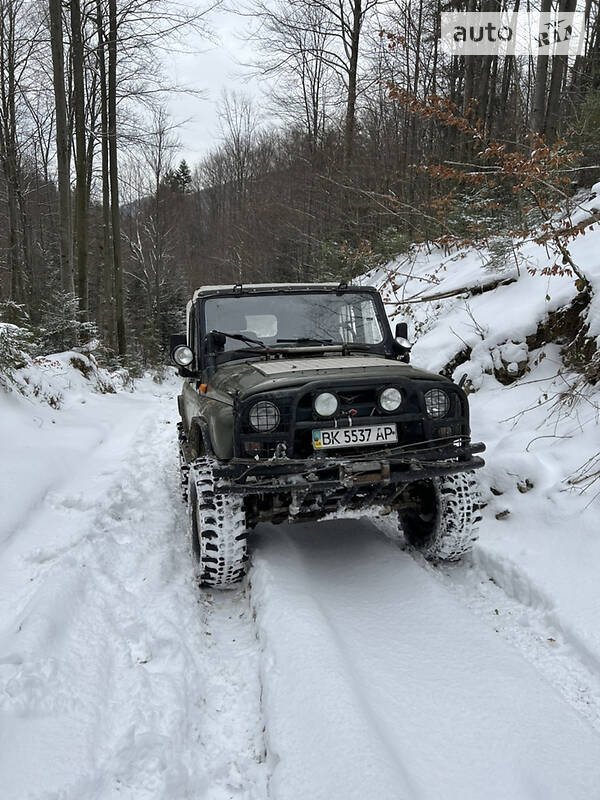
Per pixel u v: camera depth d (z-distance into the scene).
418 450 3.65
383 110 16.16
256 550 4.11
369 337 4.78
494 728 2.43
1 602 3.42
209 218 47.72
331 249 15.30
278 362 4.15
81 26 14.92
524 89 20.67
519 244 7.25
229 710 2.69
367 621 3.28
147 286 34.59
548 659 3.05
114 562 4.18
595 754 2.29
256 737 2.51
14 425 6.91
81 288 16.36
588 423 4.93
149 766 2.21
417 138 15.18
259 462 3.37
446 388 3.75
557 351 6.14
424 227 12.02
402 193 13.70
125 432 8.87
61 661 2.79
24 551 4.10
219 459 3.61
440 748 2.32
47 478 5.55
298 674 2.70
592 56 14.87
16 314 11.91
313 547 4.36
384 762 2.14
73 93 17.77
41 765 2.16
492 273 7.77
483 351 6.61
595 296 5.87
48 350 13.27
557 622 3.27
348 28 17.50
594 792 2.11
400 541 4.57
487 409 5.99
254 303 4.77
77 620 3.26
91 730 2.39
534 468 4.66
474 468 3.72
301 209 20.81
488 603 3.65
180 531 4.88
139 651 3.06
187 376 4.62
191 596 3.70
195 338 4.78
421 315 8.48
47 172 29.30
